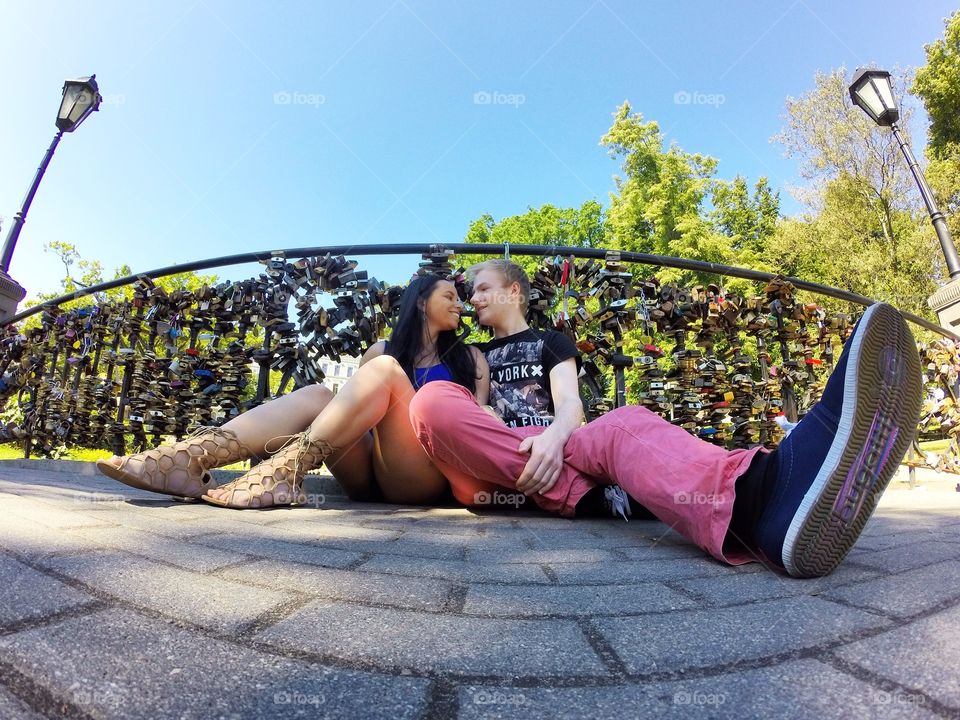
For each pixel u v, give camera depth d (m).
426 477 1.93
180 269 2.95
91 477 2.63
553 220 24.62
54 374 3.64
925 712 0.47
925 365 3.85
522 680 0.54
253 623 0.65
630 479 1.29
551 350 2.06
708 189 19.92
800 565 0.94
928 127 19.33
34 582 0.71
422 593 0.81
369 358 2.17
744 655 0.61
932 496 3.06
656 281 2.62
